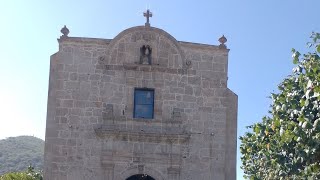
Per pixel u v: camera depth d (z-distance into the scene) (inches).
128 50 1282.0
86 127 1234.6
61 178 1205.1
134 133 1230.3
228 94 1298.0
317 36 710.5
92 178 1211.9
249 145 1144.2
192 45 1304.1
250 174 1228.5
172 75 1284.4
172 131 1251.8
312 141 682.2
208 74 1299.2
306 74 711.1
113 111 1248.8
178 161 1237.7
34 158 5585.6
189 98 1280.8
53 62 1256.8
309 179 721.0
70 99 1243.8
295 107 736.3
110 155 1220.5
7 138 6254.9
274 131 906.1
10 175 1952.5
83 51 1269.7
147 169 1227.2
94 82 1258.0
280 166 858.1
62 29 1274.6
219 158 1262.3
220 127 1278.3
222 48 1311.5
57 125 1228.5
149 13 1304.1
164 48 1294.3
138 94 1274.6
